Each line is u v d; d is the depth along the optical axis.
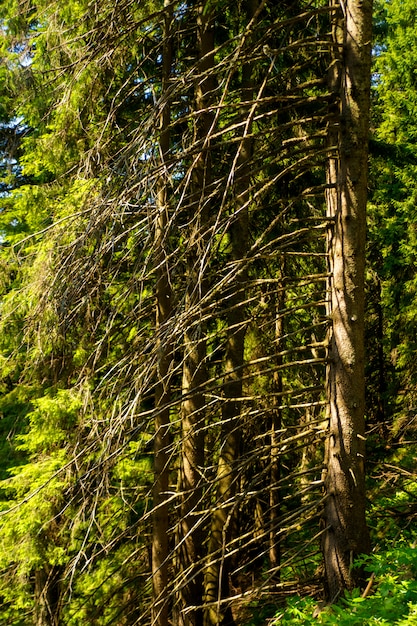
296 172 9.16
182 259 6.44
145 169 5.83
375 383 15.49
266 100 4.73
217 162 8.19
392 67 15.03
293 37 7.96
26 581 8.60
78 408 7.89
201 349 7.96
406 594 3.57
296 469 10.81
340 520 4.66
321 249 9.27
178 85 5.48
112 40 6.28
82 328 6.91
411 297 13.86
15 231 11.39
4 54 7.84
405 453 9.31
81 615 8.45
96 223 5.68
